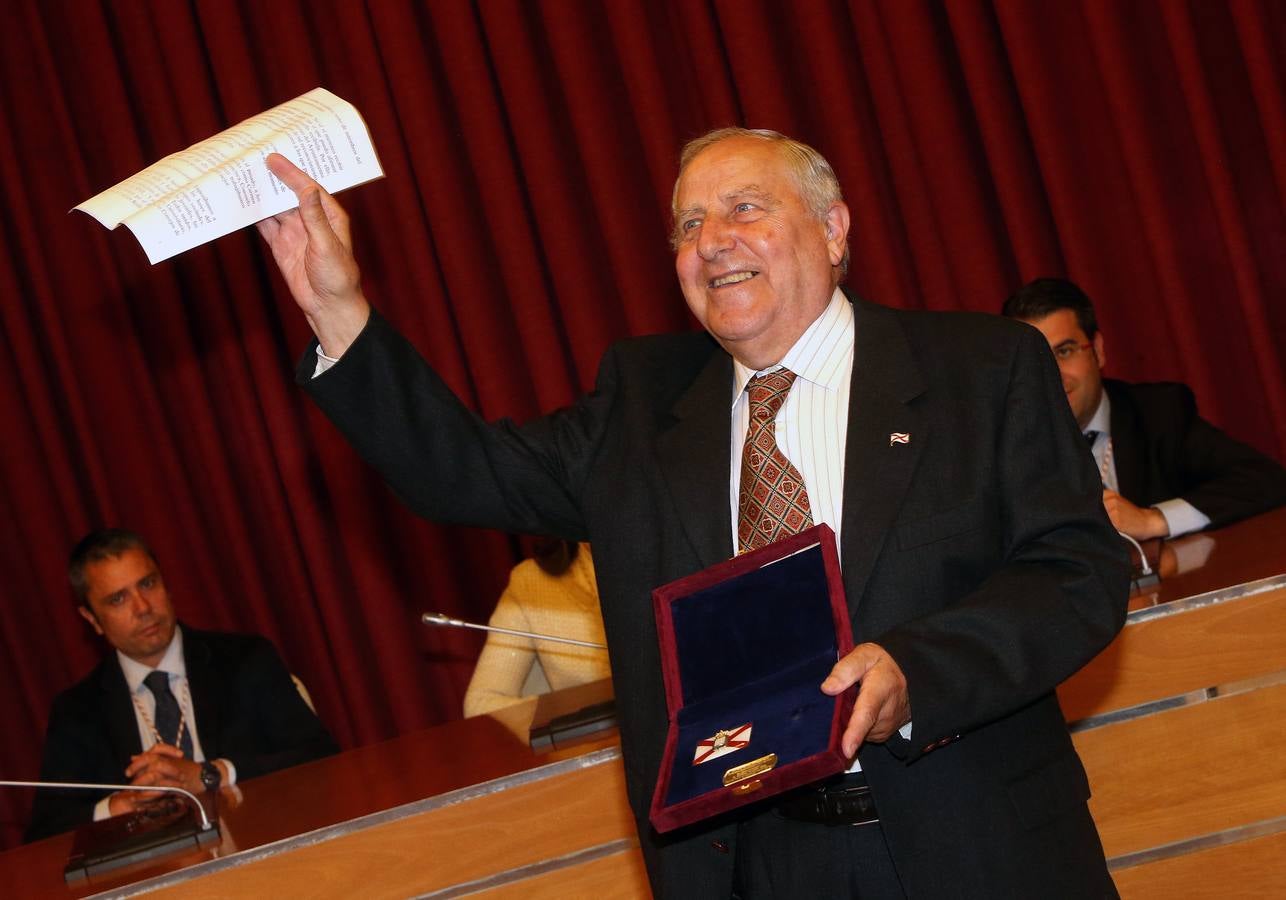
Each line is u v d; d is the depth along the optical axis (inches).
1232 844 80.0
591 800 82.9
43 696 156.7
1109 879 52.7
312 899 81.3
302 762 115.0
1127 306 145.7
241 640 128.6
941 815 50.9
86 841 91.7
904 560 52.7
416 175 150.9
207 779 99.4
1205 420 131.5
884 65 147.0
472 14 151.0
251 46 152.9
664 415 61.2
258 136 56.0
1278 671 80.0
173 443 155.3
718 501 56.8
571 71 149.5
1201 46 144.2
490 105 150.2
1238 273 140.7
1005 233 149.6
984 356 55.7
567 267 150.3
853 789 52.6
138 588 124.3
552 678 125.3
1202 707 80.1
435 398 59.1
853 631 52.5
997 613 49.7
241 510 155.6
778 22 150.5
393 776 91.5
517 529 62.4
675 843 54.0
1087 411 120.6
